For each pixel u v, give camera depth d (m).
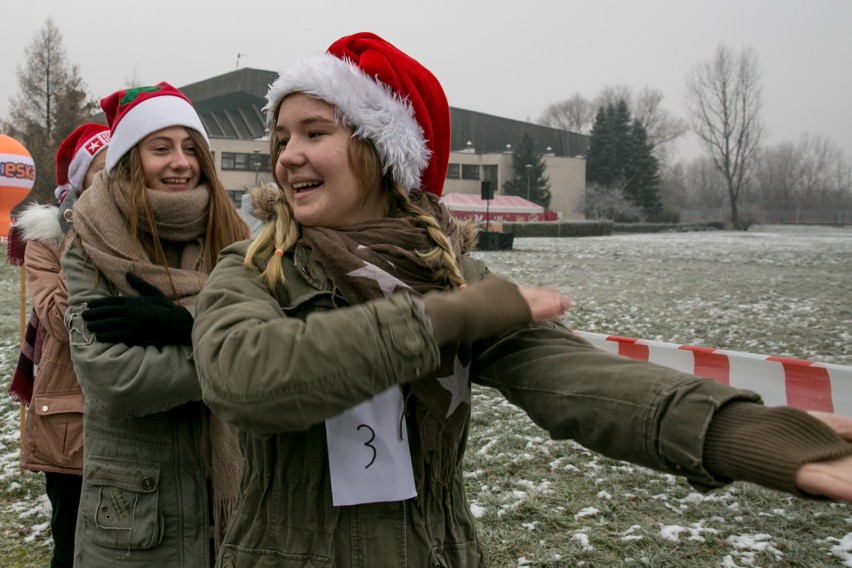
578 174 81.50
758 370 3.15
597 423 1.10
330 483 1.32
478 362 1.37
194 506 2.11
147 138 2.33
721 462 0.96
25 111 34.94
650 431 1.03
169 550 2.08
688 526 3.92
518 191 74.56
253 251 1.36
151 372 1.96
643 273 19.25
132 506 2.06
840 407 2.92
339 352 1.06
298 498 1.33
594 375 1.15
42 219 2.81
